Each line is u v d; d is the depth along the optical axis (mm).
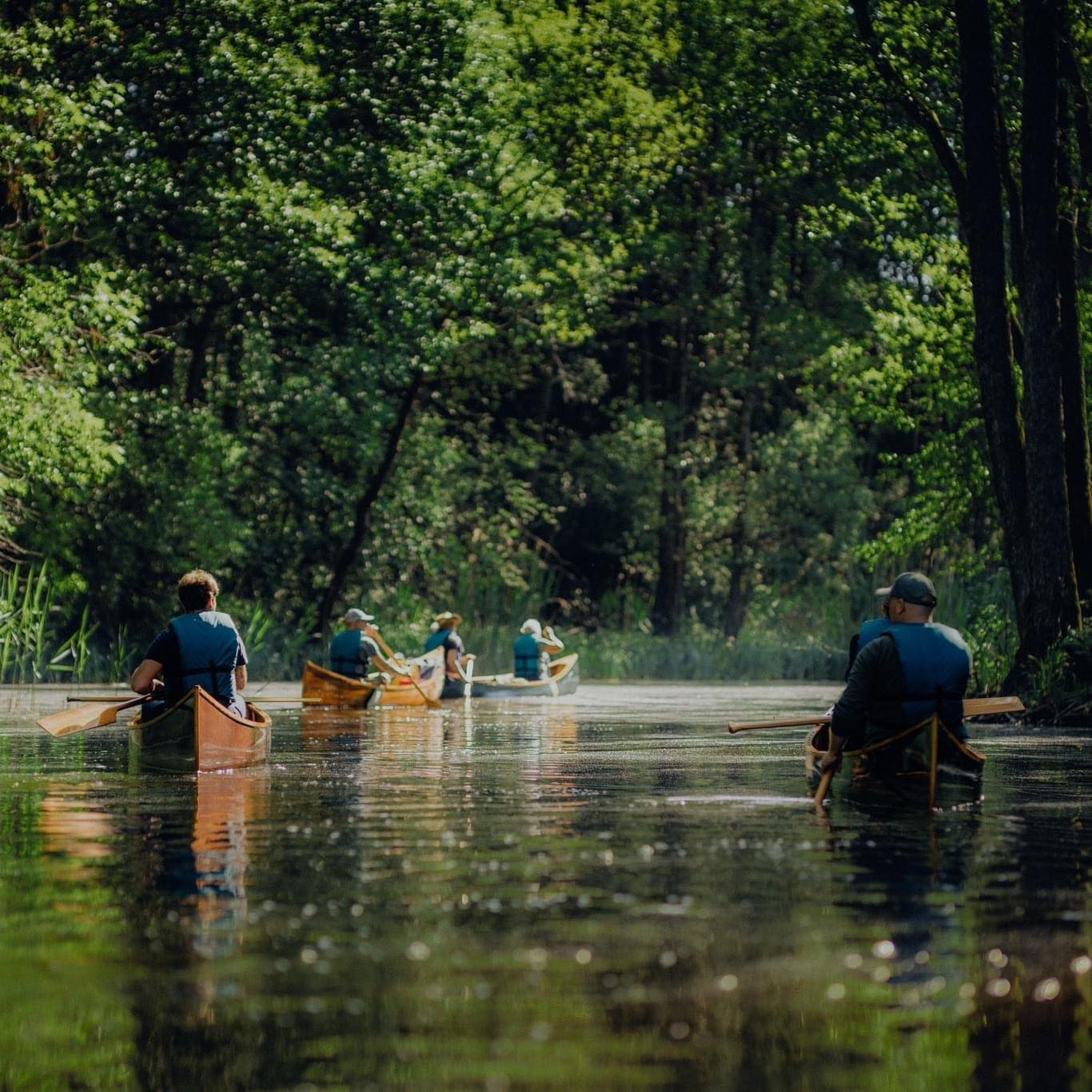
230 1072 7281
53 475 45812
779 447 87750
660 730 32250
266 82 54531
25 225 50062
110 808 16875
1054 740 29172
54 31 46438
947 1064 7434
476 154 58594
